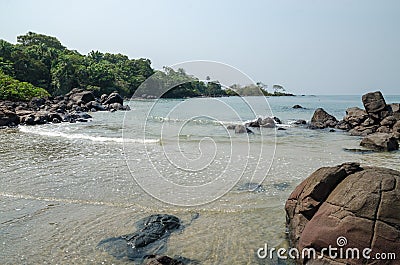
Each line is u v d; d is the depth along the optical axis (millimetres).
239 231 6277
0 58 54812
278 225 6523
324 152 13906
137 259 5316
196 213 7109
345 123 23609
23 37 89062
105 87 63375
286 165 11312
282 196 8125
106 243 5789
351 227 4824
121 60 82062
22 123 24375
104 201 7758
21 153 13078
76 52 87938
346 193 5238
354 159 12539
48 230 6266
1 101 36250
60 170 10391
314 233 5051
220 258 5359
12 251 5531
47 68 66375
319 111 26297
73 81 62469
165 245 5742
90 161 11672
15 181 9164
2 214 6953
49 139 16875
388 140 14648
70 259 5305
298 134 19828
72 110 35188
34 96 42719
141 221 6602
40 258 5328
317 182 5641
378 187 5102
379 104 22734
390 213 4816
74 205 7504
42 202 7652
